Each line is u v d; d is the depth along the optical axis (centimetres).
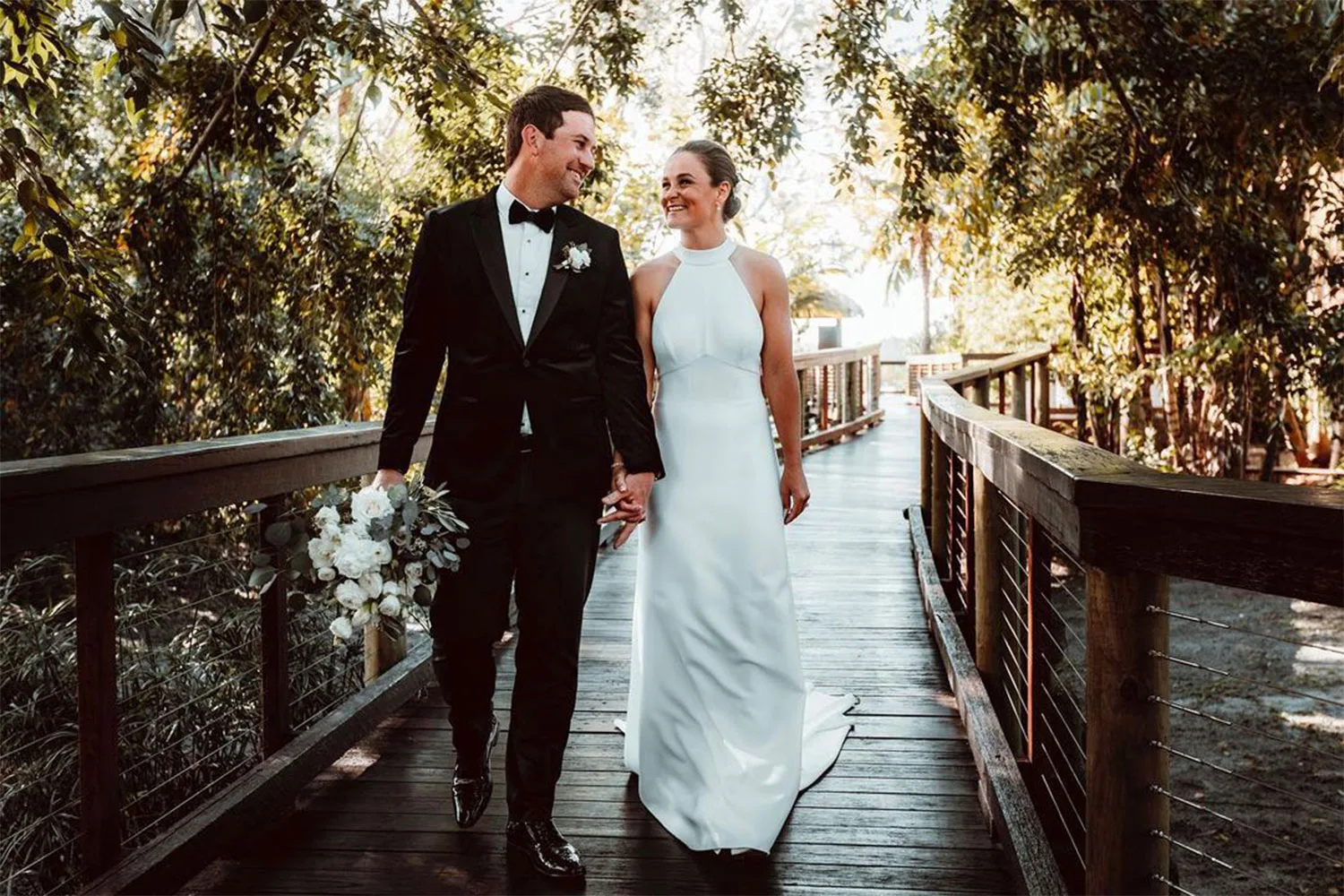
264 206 678
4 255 595
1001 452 294
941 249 938
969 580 443
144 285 664
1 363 680
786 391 290
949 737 337
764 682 279
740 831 257
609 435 268
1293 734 639
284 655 297
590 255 251
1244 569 169
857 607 511
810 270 2097
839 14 732
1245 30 694
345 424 344
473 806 268
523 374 247
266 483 278
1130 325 946
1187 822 559
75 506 209
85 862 224
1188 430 945
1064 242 854
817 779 304
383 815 281
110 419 729
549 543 249
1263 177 775
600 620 491
